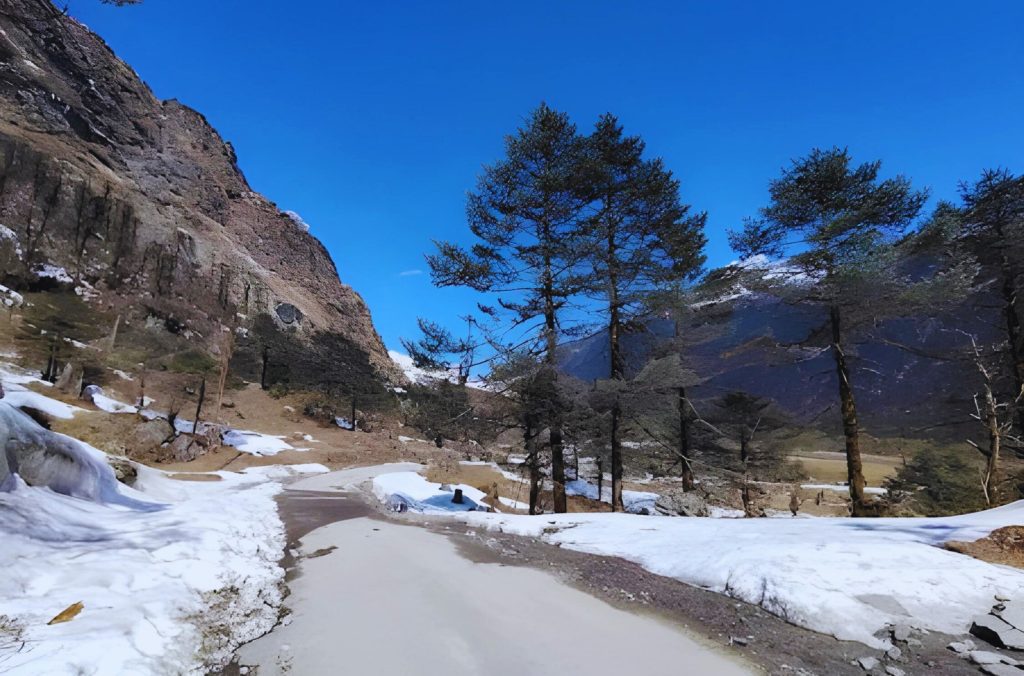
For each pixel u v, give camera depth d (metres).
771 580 5.91
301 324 104.50
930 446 23.92
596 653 4.49
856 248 14.44
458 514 15.20
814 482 42.72
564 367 17.38
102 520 7.89
